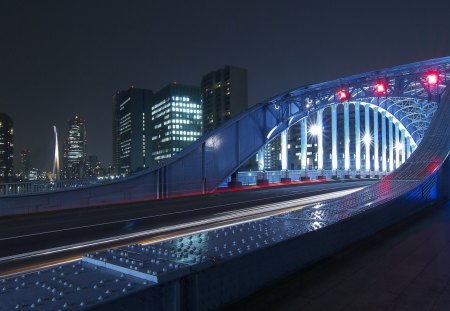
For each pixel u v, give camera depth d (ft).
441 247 22.21
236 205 76.48
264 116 130.93
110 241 40.78
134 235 44.16
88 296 8.21
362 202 28.73
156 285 9.11
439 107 58.90
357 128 222.28
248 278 13.41
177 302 9.86
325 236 19.19
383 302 13.78
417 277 16.62
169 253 12.09
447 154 47.80
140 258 11.23
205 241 14.35
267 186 133.59
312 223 19.67
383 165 245.65
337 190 116.16
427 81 117.08
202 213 64.23
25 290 8.61
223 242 14.21
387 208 29.27
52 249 37.35
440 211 37.29
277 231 17.06
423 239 24.48
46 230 49.70
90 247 37.83
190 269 10.49
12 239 43.78
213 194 104.42
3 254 35.58
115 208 74.38
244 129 123.44
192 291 10.61
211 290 11.50
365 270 17.49
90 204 79.00
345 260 19.11
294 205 75.66
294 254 16.47
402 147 253.03
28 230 50.14
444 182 47.55
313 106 137.90
